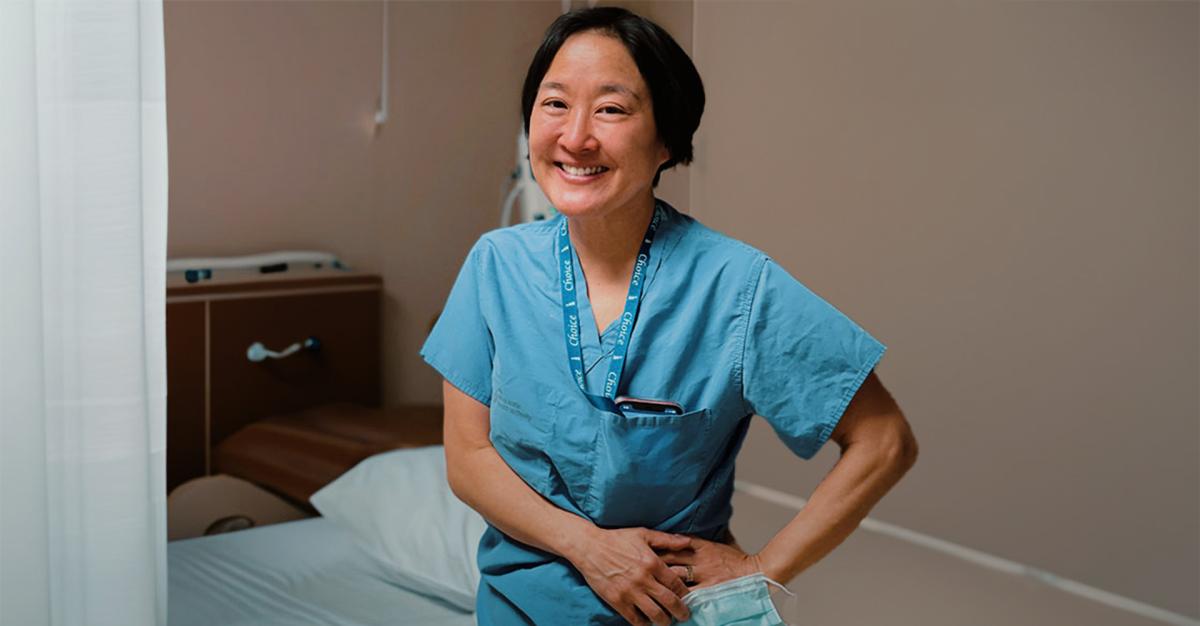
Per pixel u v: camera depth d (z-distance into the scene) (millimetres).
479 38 3322
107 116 1231
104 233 1238
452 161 3340
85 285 1237
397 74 3236
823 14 3461
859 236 3477
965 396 3287
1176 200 2797
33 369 1225
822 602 2832
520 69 3367
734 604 1215
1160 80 2799
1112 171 2910
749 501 3732
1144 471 2912
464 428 1342
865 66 3393
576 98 1189
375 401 3225
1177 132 2781
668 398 1238
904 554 3277
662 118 1223
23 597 1236
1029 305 3115
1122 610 2906
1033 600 2939
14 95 1192
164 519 1336
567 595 1273
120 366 1253
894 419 1280
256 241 3117
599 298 1279
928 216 3307
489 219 3408
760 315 1238
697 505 1274
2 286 1206
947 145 3240
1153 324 2867
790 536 1261
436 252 3350
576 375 1241
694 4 2229
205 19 2977
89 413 1246
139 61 1250
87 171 1229
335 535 2340
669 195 2209
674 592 1227
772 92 3600
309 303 3057
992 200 3162
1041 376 3105
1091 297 2982
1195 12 2723
